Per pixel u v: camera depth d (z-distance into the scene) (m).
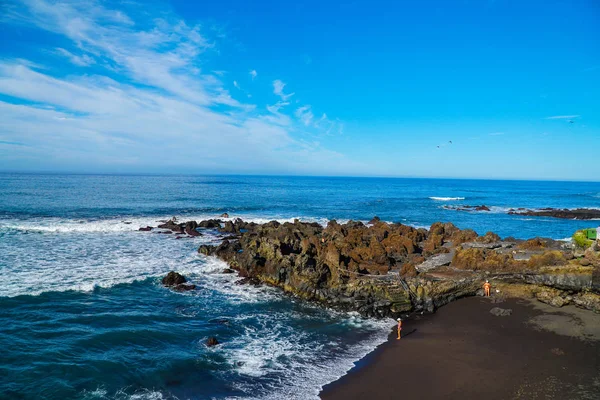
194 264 34.16
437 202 111.19
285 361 18.86
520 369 17.86
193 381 16.84
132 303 25.16
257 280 31.00
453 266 31.56
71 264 31.84
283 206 84.69
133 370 17.41
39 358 17.70
